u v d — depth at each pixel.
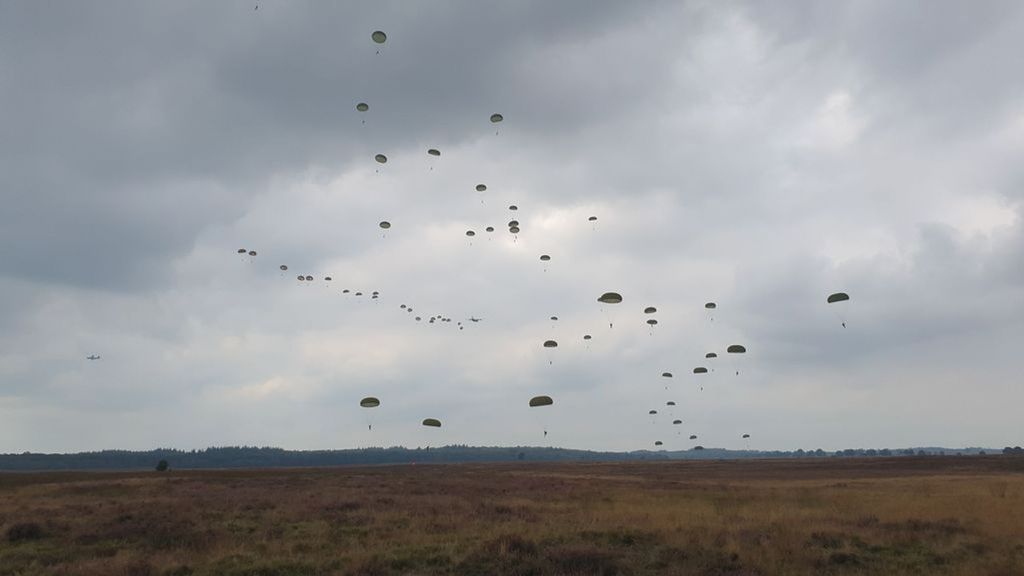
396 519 23.95
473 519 23.69
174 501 32.12
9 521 24.34
